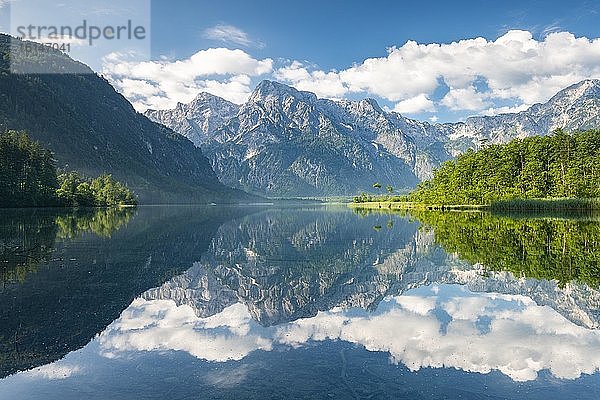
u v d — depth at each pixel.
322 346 14.22
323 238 54.94
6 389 10.94
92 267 28.55
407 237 54.09
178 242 46.22
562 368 12.30
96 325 16.39
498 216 87.81
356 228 70.25
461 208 128.88
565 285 23.52
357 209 178.88
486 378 11.61
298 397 10.52
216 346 14.23
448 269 30.02
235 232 63.62
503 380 11.48
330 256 38.56
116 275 26.16
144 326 16.42
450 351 13.69
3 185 111.31
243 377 11.67
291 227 74.69
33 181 118.75
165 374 11.91
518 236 48.47
